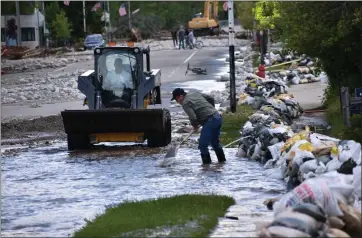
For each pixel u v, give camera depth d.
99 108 55.09
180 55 162.50
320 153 33.78
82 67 143.00
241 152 45.91
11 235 27.42
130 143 55.56
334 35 53.56
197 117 43.53
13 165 46.09
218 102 79.31
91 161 46.84
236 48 171.62
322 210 24.00
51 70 140.50
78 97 92.75
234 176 39.22
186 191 35.44
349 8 52.59
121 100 55.09
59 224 29.25
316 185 25.03
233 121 60.34
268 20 75.69
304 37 55.22
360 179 26.23
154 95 59.31
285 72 93.75
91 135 52.22
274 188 35.31
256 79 76.88
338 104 62.66
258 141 44.16
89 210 31.91
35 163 46.72
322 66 62.28
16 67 147.38
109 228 26.97
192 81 107.62
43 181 40.00
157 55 164.62
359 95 45.38
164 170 42.19
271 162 40.62
